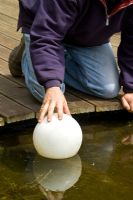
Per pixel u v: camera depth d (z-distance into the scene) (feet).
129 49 10.12
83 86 10.34
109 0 8.97
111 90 10.13
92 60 10.26
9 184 7.78
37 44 8.68
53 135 8.27
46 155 8.43
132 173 8.29
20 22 9.77
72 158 8.64
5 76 11.03
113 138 9.51
